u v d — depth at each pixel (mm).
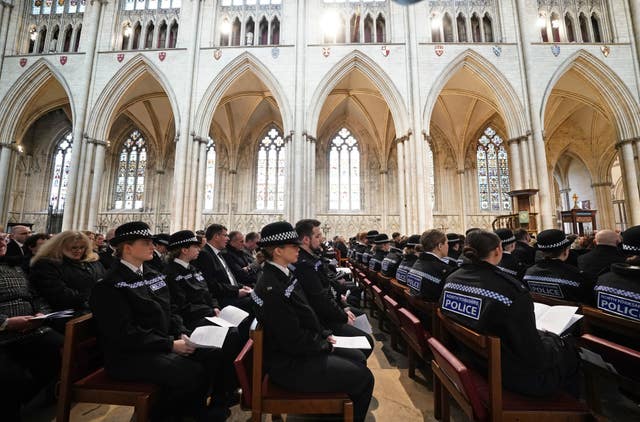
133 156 24656
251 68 17125
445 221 23203
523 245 6973
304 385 2594
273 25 18281
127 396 2637
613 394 3924
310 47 17047
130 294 2889
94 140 16578
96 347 3064
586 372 3111
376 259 7781
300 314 2803
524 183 15523
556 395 2410
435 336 3656
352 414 2490
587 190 24562
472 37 17594
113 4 18141
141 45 17812
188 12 17672
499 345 2174
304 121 16359
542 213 15016
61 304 3889
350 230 23109
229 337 3768
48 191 23984
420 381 4160
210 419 3275
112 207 23781
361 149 24469
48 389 3689
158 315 3051
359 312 5059
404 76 16609
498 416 2145
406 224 15758
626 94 15961
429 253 4363
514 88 16266
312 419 3312
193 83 16688
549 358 2316
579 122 23359
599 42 17000
